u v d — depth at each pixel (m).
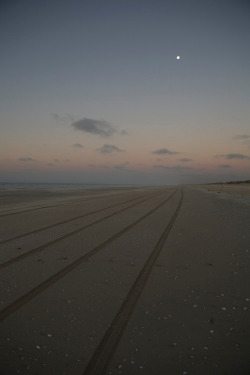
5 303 2.90
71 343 2.21
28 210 11.95
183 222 8.35
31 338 2.28
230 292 3.14
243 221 7.85
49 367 1.95
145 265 4.20
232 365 1.95
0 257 4.61
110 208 12.88
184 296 3.06
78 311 2.73
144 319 2.57
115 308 2.79
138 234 6.59
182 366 1.95
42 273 3.84
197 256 4.60
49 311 2.73
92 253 4.88
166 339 2.25
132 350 2.12
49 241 5.82
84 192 33.47
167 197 21.39
